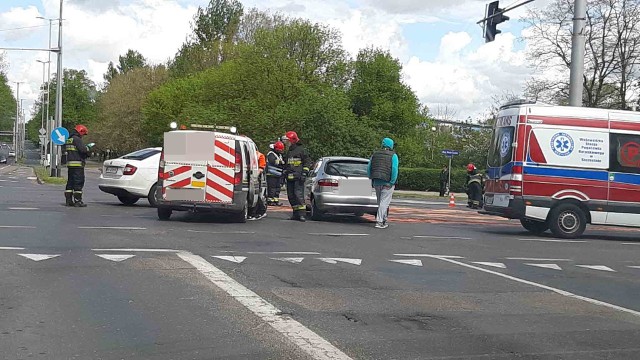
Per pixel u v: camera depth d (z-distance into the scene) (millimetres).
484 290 8688
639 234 18797
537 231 17438
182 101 66625
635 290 9281
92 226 13188
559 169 15906
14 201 18547
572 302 8227
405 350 5820
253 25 72000
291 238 12961
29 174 44656
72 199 17547
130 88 81500
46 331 6004
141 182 18406
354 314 7023
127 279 8227
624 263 12008
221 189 14969
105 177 18641
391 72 67625
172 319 6531
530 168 15867
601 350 6102
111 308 6859
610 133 16062
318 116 47719
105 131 81875
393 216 20469
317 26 58375
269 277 8750
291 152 16812
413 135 68875
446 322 6875
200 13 78125
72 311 6695
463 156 62219
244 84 54750
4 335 5848
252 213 17344
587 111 16078
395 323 6734
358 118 66562
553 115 15961
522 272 10344
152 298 7332
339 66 58969
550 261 11766
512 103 16625
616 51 33688
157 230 13023
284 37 57594
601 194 16000
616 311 7820
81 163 17500
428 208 26422
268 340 5934
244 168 15242
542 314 7473
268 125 49125
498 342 6207
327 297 7762
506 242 14445
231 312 6867
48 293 7387
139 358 5340
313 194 17281
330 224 16375
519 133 15938
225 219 16172
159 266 9109
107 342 5738
